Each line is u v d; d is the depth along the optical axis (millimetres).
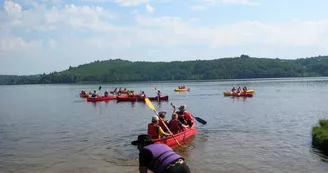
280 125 21906
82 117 29672
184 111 19156
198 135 18391
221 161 13102
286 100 43531
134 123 24516
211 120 24875
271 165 12469
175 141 15883
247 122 23500
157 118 15398
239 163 12789
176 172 5816
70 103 48969
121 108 37562
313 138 16406
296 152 14281
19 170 12633
